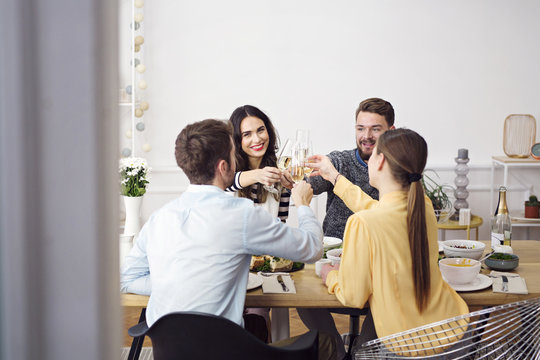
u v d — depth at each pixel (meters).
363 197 2.11
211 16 4.25
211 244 1.58
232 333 1.47
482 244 2.29
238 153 2.47
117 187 0.32
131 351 2.15
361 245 1.67
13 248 0.29
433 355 1.59
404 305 1.66
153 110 4.28
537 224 4.08
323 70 4.35
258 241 1.61
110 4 0.31
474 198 4.52
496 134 4.48
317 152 4.41
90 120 0.29
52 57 0.29
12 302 0.29
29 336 0.30
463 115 4.45
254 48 4.30
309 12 4.30
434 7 4.35
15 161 0.29
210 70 4.29
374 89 4.39
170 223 1.63
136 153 4.29
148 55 4.24
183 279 1.57
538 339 1.57
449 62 4.40
